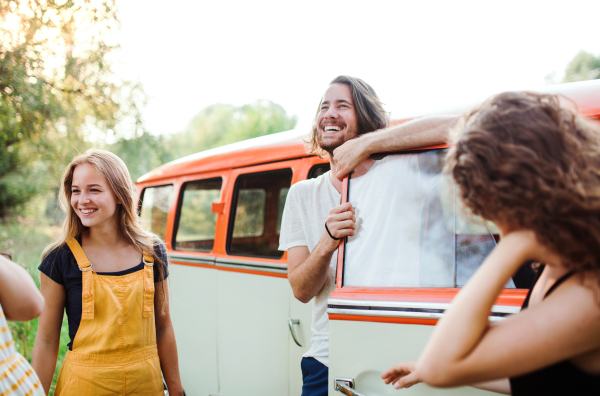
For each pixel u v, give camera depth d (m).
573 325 0.85
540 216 0.86
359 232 1.77
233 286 3.32
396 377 1.37
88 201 1.84
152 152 11.19
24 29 7.06
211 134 30.14
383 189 1.79
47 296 1.85
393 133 1.77
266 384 3.00
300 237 2.13
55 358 1.88
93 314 1.81
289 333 2.86
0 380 1.31
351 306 1.62
